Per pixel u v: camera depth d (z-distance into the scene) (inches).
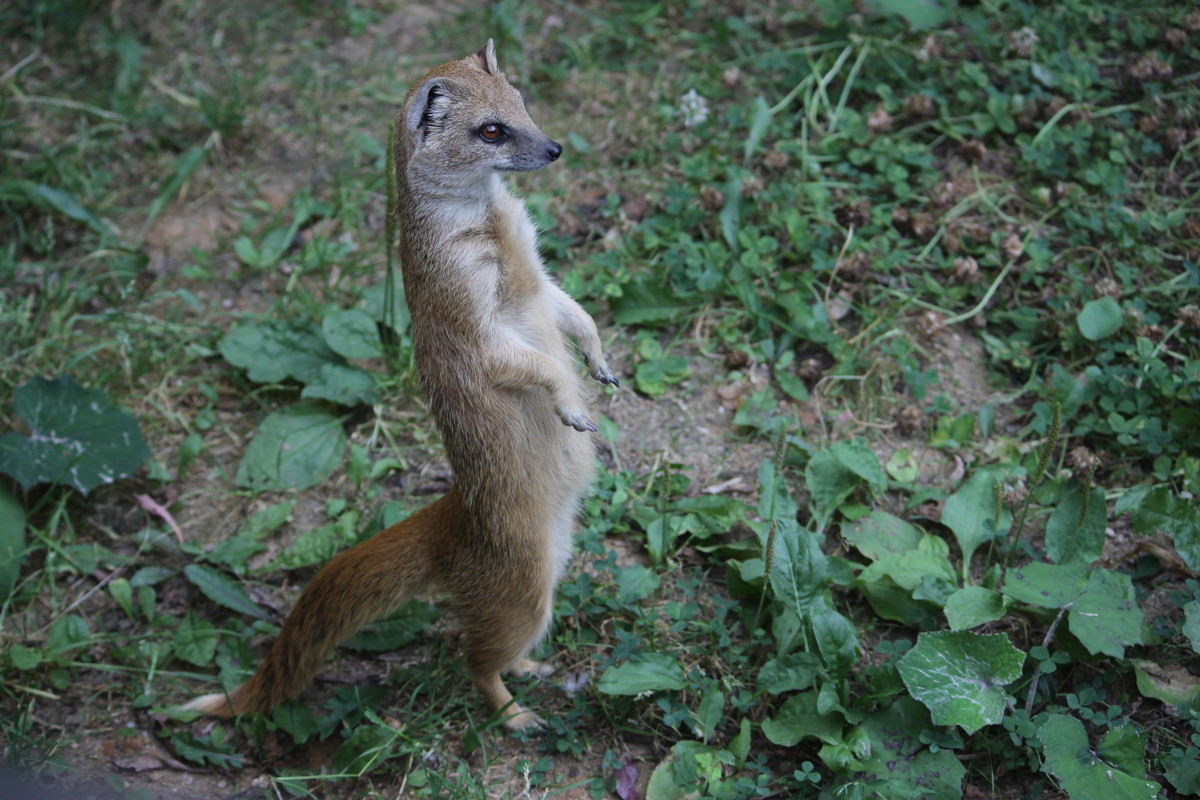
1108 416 52.1
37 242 59.6
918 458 52.5
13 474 52.7
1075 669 48.0
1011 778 46.9
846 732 47.1
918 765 46.4
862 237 56.6
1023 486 51.5
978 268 55.7
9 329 57.0
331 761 49.2
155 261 59.1
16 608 52.1
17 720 49.5
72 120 63.1
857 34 61.6
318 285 58.0
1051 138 57.8
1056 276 55.4
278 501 53.6
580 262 57.3
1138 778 45.3
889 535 50.4
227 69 64.1
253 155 61.7
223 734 49.4
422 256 47.3
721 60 62.1
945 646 46.8
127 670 50.7
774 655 49.1
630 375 54.9
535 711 49.1
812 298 55.6
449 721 49.3
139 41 65.2
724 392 54.2
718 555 50.8
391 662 50.6
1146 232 55.8
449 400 47.3
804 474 52.2
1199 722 46.5
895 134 58.9
